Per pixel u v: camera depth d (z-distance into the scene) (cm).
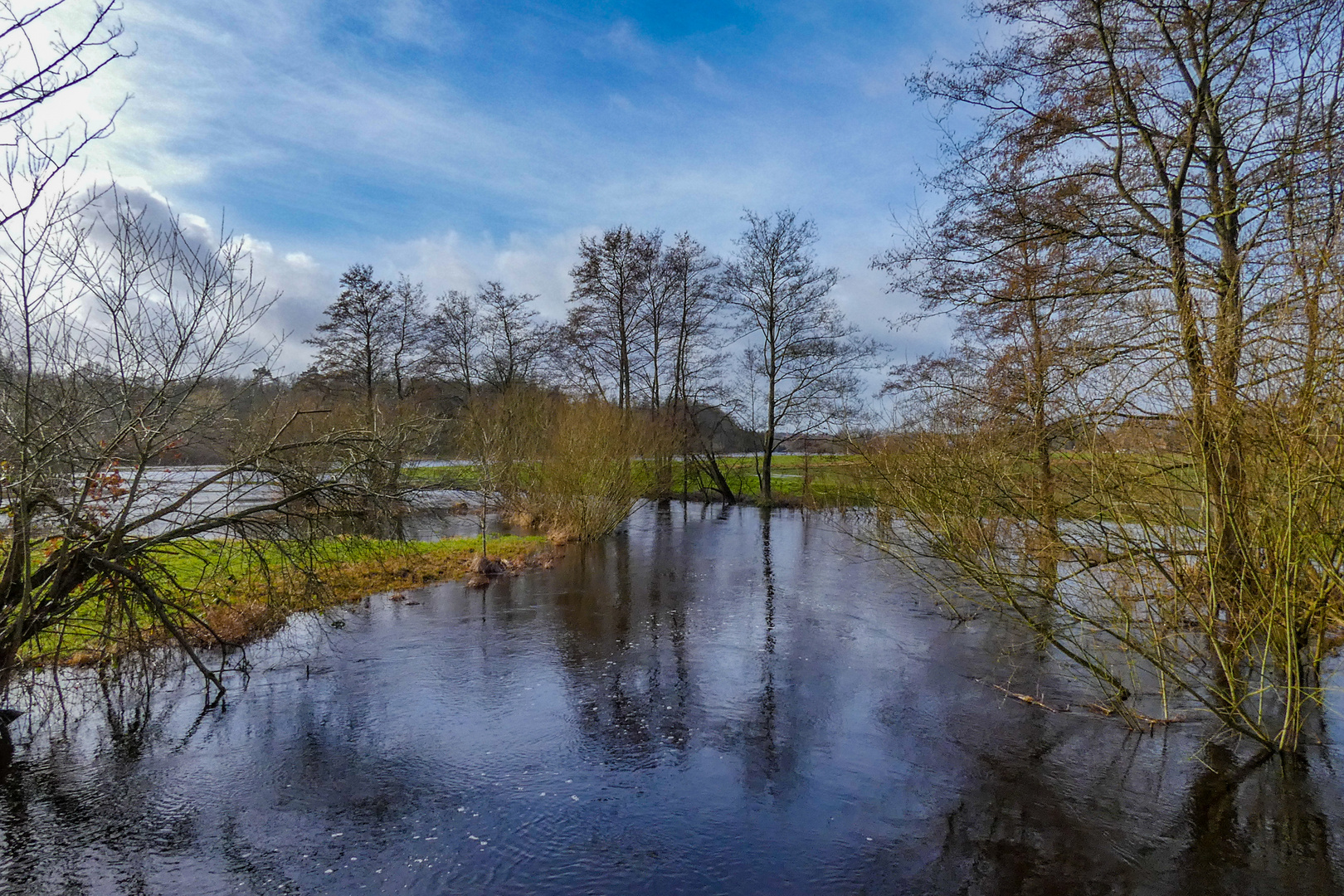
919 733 712
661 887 475
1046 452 888
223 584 1141
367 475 897
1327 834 519
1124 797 578
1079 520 777
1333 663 841
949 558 882
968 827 541
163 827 550
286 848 522
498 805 581
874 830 540
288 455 844
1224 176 958
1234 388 606
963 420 1199
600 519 2142
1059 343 942
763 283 3281
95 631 841
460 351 3506
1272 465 617
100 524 728
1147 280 942
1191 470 680
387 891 473
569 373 3469
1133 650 733
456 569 1580
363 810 575
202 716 761
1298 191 840
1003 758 654
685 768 643
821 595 1368
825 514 2902
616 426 2298
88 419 667
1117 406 725
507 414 2877
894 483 1105
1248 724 649
